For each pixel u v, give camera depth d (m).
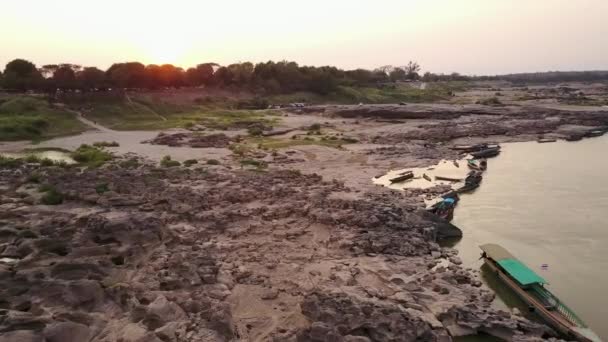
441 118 150.00
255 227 52.06
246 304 36.66
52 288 32.28
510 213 63.12
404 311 34.28
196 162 84.31
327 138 114.81
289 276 41.44
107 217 46.94
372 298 37.16
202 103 163.62
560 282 43.66
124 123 126.44
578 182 79.31
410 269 43.44
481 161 93.12
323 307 33.50
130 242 42.78
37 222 49.19
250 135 116.50
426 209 60.03
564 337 34.44
